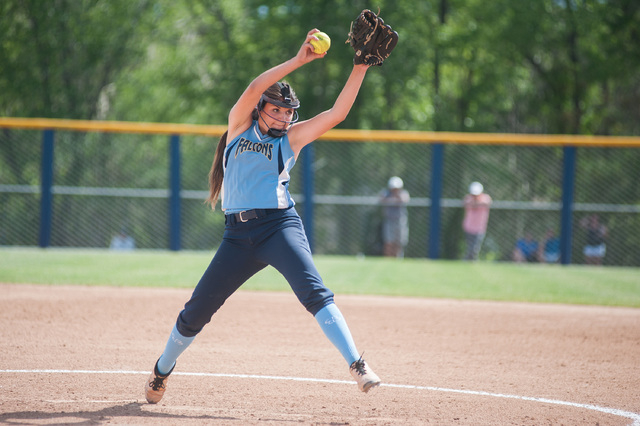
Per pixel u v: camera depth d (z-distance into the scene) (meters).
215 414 14.57
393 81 88.88
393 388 17.47
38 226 56.31
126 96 96.88
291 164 14.47
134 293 32.41
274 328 25.39
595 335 25.61
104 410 14.60
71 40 86.75
